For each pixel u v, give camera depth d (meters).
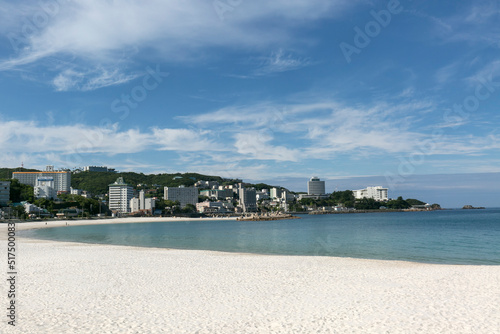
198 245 52.12
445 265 27.84
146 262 27.73
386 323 12.45
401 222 138.88
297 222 166.00
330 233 78.06
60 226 136.25
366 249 44.25
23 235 79.38
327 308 14.49
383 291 17.56
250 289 18.25
